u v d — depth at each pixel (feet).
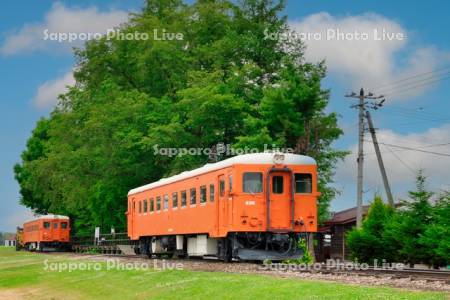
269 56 144.25
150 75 152.76
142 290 57.93
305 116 120.98
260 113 121.39
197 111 127.95
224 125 133.18
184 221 89.10
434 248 81.51
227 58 145.48
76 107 165.78
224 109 128.67
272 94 118.93
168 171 136.46
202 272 62.75
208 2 156.15
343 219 137.80
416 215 86.63
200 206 83.92
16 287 80.53
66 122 161.17
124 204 155.53
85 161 152.66
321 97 124.36
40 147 226.79
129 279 66.39
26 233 216.95
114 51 163.43
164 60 147.74
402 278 52.08
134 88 159.74
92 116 148.46
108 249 150.20
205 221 82.12
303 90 119.44
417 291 41.42
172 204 94.12
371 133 121.90
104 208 156.56
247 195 74.49
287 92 120.37
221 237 79.25
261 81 141.18
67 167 154.51
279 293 43.80
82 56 166.71
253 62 140.87
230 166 76.02
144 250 110.93
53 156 161.58
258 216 74.49
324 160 130.11
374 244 93.09
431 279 49.49
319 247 141.49
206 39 153.79
